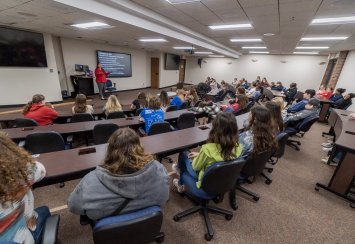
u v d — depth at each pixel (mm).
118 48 9711
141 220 846
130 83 11023
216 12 3771
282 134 2096
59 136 2090
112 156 933
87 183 897
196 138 2135
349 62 7469
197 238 1608
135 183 874
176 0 3256
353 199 2125
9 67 5574
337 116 3643
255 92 6957
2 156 744
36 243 910
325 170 2840
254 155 1708
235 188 1996
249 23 4523
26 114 2834
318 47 7832
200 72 15336
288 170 2812
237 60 13516
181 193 2088
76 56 7910
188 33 5754
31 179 886
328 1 2850
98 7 3408
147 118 2729
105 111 3609
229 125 1403
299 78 11648
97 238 816
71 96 7945
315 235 1702
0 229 722
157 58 12172
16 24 4988
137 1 3523
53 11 3557
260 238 1639
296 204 2088
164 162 2830
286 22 4203
